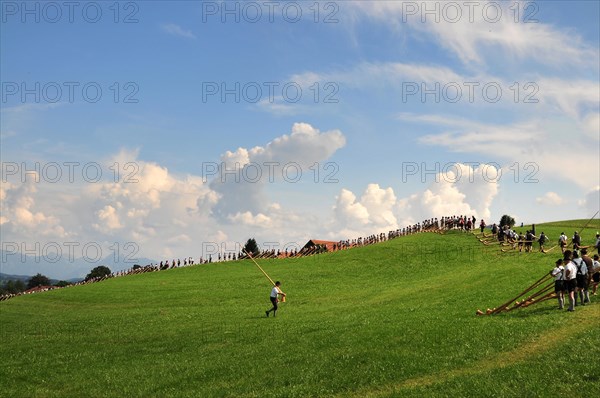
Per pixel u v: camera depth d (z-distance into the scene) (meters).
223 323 45.12
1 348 41.16
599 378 22.55
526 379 23.25
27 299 80.31
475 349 28.03
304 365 29.03
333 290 63.78
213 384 27.83
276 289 47.38
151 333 43.00
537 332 29.39
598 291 38.88
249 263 97.25
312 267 83.56
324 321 41.41
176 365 31.98
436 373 25.83
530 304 37.22
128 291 75.81
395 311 42.97
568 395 21.50
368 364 27.91
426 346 29.67
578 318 31.56
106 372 31.69
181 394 26.67
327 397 24.69
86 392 28.19
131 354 36.16
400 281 65.25
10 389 29.39
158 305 62.84
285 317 46.09
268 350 33.31
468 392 22.66
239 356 32.62
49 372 32.47
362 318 40.88
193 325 45.38
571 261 34.81
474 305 41.16
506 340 28.69
